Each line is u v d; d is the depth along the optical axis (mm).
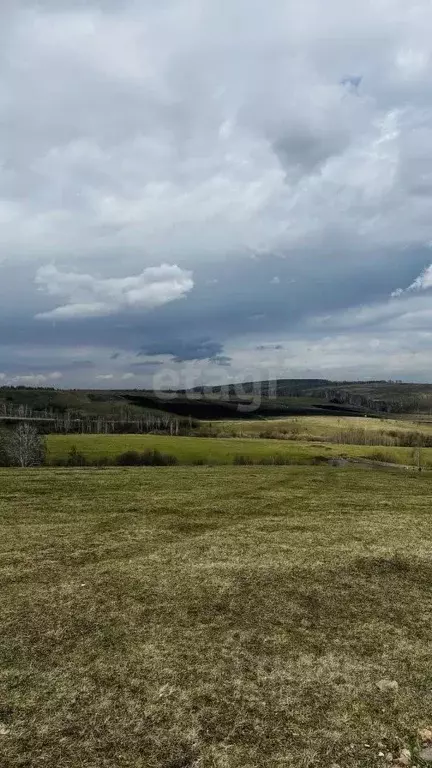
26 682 4098
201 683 4129
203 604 5832
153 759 3211
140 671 4305
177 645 4797
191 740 3404
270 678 4230
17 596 5980
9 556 7578
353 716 3715
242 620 5410
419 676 4312
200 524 9875
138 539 8672
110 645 4773
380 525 10016
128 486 14414
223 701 3873
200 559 7559
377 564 7484
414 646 4875
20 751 3266
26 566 7125
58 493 13094
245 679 4203
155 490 13812
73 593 6105
